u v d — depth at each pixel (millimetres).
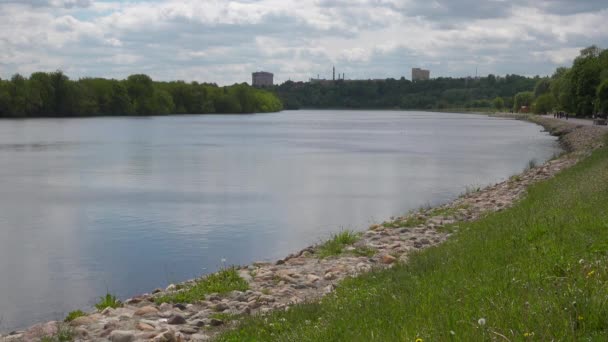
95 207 33469
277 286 14094
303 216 30391
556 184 27578
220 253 23031
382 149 76438
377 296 10219
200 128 135125
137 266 21422
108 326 11086
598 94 103562
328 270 15453
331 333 8312
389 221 26078
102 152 71312
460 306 8211
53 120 171875
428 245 17922
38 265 21641
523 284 8672
